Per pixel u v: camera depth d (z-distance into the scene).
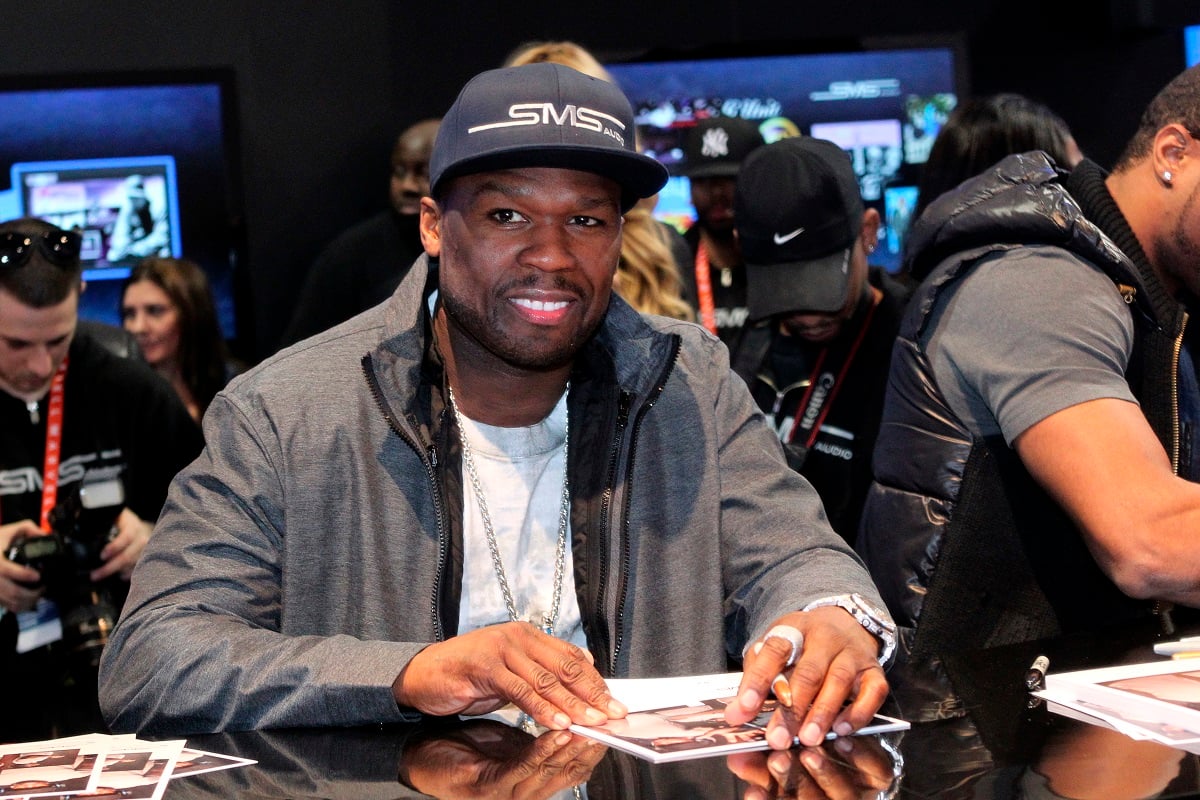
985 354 1.75
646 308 2.81
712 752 1.15
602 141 1.44
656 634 1.61
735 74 4.46
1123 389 1.67
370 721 1.32
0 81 4.16
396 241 4.25
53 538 2.53
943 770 1.08
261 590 1.51
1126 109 5.17
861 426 2.79
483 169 1.44
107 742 1.29
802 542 1.58
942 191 2.81
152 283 4.13
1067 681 1.32
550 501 1.63
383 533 1.56
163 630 1.41
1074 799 0.99
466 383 1.59
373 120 4.80
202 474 1.53
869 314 2.84
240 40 4.67
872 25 5.08
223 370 4.24
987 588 1.79
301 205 4.76
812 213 2.57
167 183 4.30
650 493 1.64
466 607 1.58
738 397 1.74
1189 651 1.45
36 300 2.64
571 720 1.25
